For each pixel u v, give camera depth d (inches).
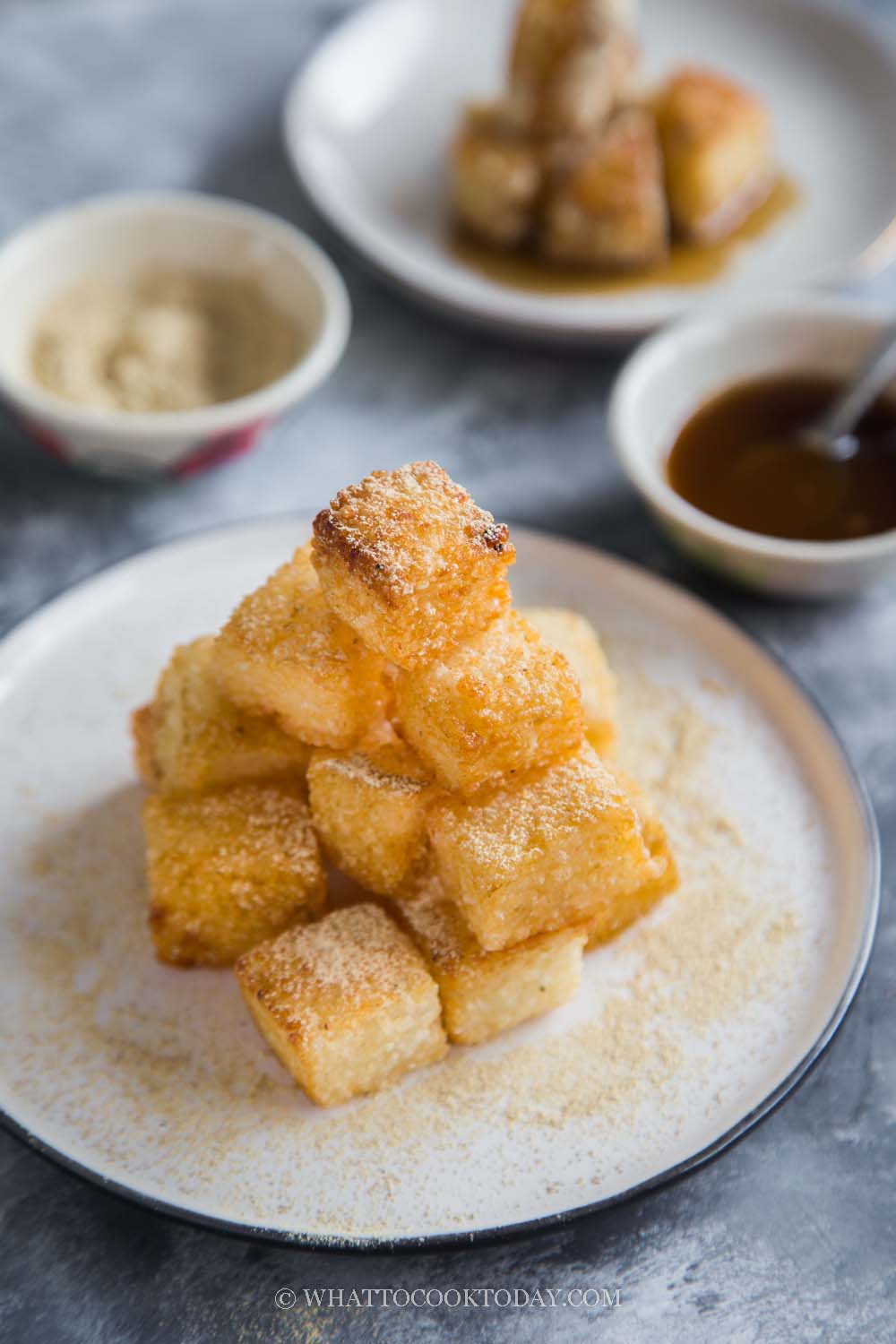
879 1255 17.2
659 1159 16.9
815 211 26.6
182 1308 16.8
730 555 21.1
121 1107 17.3
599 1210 16.5
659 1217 17.3
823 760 19.6
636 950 18.4
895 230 25.7
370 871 18.3
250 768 18.6
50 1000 18.0
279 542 21.4
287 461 24.0
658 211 25.3
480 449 24.2
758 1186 17.5
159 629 20.8
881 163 27.1
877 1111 18.0
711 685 20.4
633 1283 17.0
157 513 23.3
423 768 18.0
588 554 21.2
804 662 21.7
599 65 25.5
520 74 25.7
